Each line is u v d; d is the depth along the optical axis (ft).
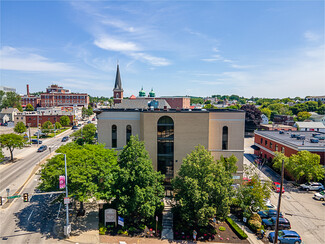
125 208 84.07
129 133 128.16
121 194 85.51
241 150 124.77
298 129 270.87
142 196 80.07
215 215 87.81
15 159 182.50
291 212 102.37
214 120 123.85
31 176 143.43
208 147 119.44
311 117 431.84
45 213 99.19
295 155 131.34
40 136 282.36
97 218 94.99
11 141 170.19
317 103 554.87
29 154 198.90
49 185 85.10
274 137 175.32
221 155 116.88
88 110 502.79
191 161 89.45
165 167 120.78
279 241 81.15
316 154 128.26
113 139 128.57
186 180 82.17
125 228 87.15
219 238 83.05
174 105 360.07
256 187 92.27
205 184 84.38
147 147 119.14
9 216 96.02
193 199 79.77
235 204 101.45
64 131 327.06
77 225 89.51
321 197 114.01
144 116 117.70
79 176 83.05
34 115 345.51
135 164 87.15
